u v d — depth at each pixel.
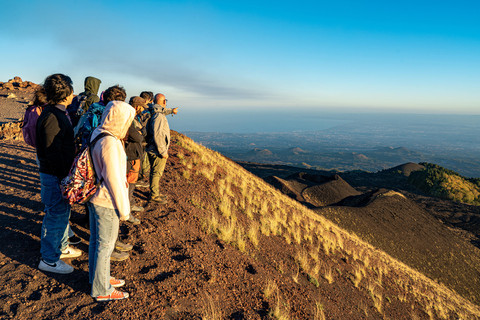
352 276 8.41
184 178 8.70
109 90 3.19
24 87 30.05
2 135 10.29
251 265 5.38
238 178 12.95
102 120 2.52
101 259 2.77
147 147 5.53
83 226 4.23
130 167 4.38
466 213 61.72
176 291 3.57
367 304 6.93
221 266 4.75
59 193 3.00
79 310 2.73
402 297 8.99
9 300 2.63
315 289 6.08
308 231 10.98
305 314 4.66
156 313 3.04
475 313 13.49
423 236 35.59
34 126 2.96
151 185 5.91
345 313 5.72
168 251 4.43
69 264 3.38
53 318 2.56
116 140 2.50
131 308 2.97
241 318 3.69
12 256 3.23
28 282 2.91
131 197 5.08
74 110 3.84
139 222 4.92
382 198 42.84
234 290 4.29
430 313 8.81
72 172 2.46
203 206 7.07
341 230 19.42
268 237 7.62
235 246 5.81
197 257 4.59
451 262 32.19
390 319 6.80
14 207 4.40
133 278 3.50
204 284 3.99
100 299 2.88
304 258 7.21
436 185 80.19
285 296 4.92
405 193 78.06
